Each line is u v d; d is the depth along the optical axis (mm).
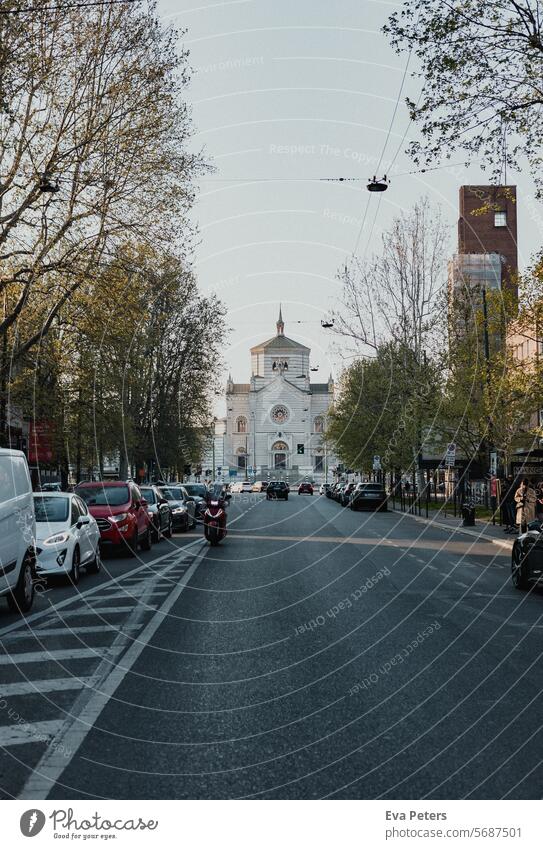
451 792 5445
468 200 81312
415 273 49375
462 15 18156
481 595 15445
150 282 28625
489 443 42156
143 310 29812
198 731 6766
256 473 144000
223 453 147000
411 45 18625
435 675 8758
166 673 8906
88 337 32062
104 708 7492
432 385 45625
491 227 81312
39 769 5863
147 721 7074
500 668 9094
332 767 5898
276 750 6273
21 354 29969
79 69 25250
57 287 29062
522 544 16266
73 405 39000
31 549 14070
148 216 27016
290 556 23828
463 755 6145
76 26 24781
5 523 13047
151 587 16703
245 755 6160
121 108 26078
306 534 34031
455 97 18688
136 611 13469
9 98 23547
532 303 28688
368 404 59656
